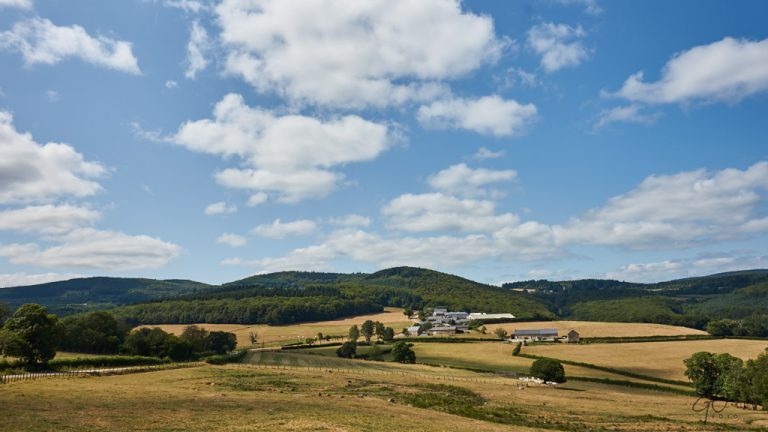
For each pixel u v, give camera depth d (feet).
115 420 121.49
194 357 422.82
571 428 172.76
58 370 265.95
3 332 259.19
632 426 184.65
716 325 596.29
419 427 135.85
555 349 514.27
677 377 380.17
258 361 431.84
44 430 105.09
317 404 172.96
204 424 122.11
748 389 272.92
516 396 264.93
